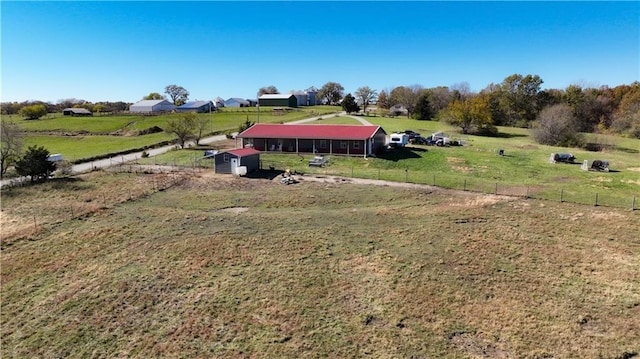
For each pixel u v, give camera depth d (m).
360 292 19.67
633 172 45.62
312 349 15.82
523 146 65.69
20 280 21.27
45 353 15.95
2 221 29.55
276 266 22.25
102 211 31.53
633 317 17.33
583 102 101.75
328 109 145.62
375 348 15.80
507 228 27.14
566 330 16.55
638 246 24.22
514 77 104.12
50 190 37.66
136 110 140.12
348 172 44.38
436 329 16.84
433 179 40.59
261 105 153.25
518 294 19.27
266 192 36.59
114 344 16.36
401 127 88.69
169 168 47.53
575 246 24.34
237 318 17.83
